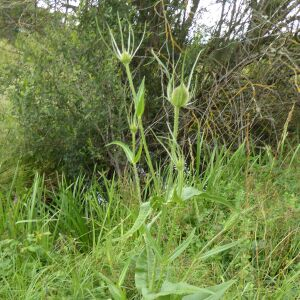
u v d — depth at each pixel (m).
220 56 4.79
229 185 3.59
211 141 4.60
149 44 4.84
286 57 4.58
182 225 3.15
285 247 2.76
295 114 4.85
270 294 2.40
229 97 4.61
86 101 4.25
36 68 4.36
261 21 4.63
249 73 4.76
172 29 4.91
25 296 2.43
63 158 4.55
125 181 3.87
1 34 5.44
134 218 3.12
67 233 3.55
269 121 4.78
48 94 4.33
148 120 4.72
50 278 2.58
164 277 1.93
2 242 2.96
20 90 4.44
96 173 4.60
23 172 4.45
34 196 3.56
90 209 3.78
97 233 3.53
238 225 2.97
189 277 2.46
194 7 5.00
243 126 4.25
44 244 3.05
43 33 4.96
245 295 2.41
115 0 4.46
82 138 4.39
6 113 4.80
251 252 2.81
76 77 4.30
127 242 2.98
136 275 1.78
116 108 4.39
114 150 4.31
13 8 5.37
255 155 4.60
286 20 4.72
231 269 2.65
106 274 2.63
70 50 4.30
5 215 3.46
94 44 4.30
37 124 4.43
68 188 3.98
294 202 3.18
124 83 4.80
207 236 2.89
